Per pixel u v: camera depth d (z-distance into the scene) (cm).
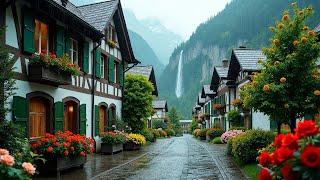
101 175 1203
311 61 1148
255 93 1197
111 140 1905
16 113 1166
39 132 1368
